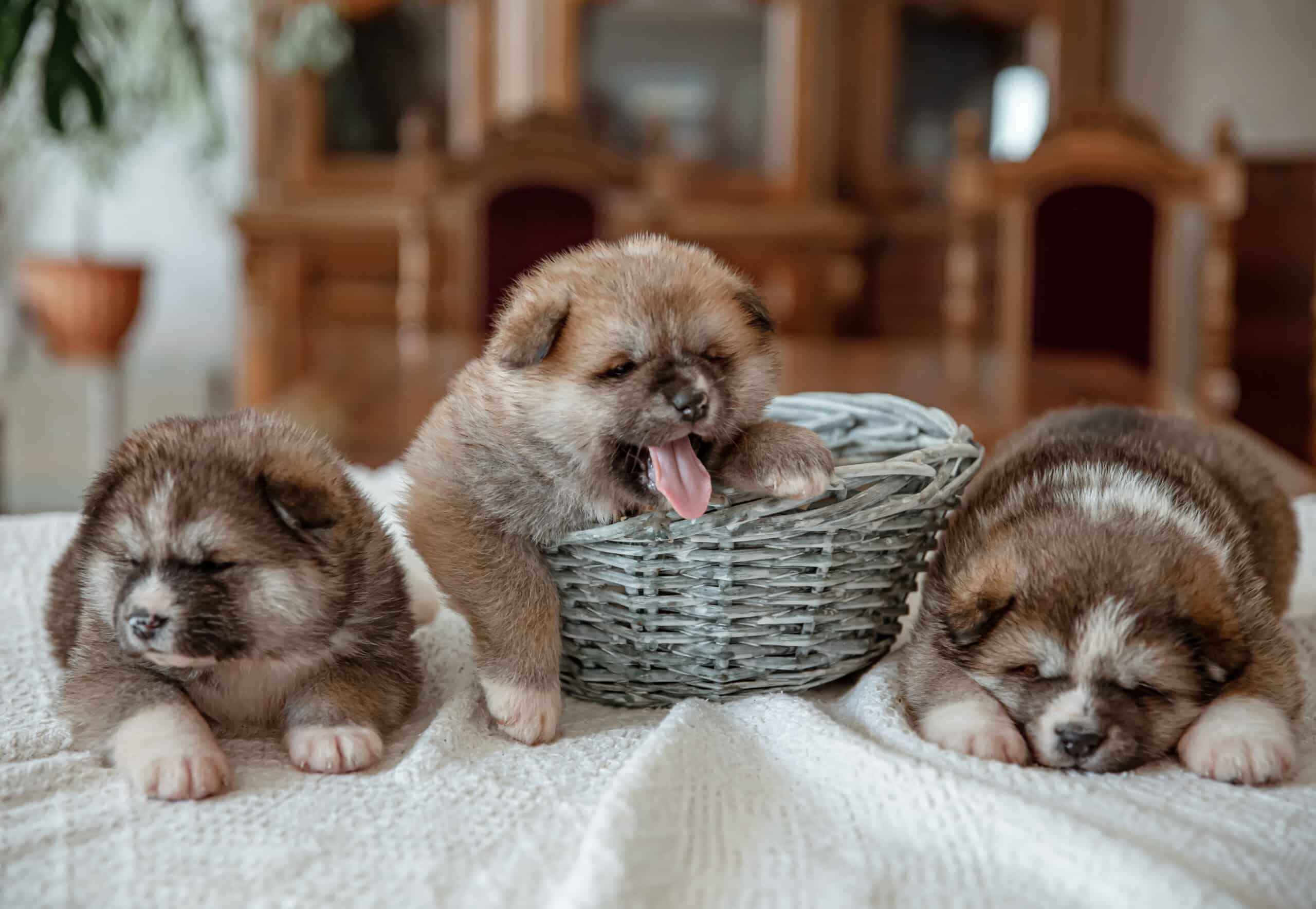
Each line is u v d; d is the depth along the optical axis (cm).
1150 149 257
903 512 108
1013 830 95
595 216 264
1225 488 121
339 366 235
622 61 324
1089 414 134
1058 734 103
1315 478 161
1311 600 130
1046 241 262
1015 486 116
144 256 362
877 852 95
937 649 109
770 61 321
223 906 91
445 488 109
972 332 266
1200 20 348
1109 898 91
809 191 325
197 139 340
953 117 335
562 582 108
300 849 95
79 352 306
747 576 106
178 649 102
